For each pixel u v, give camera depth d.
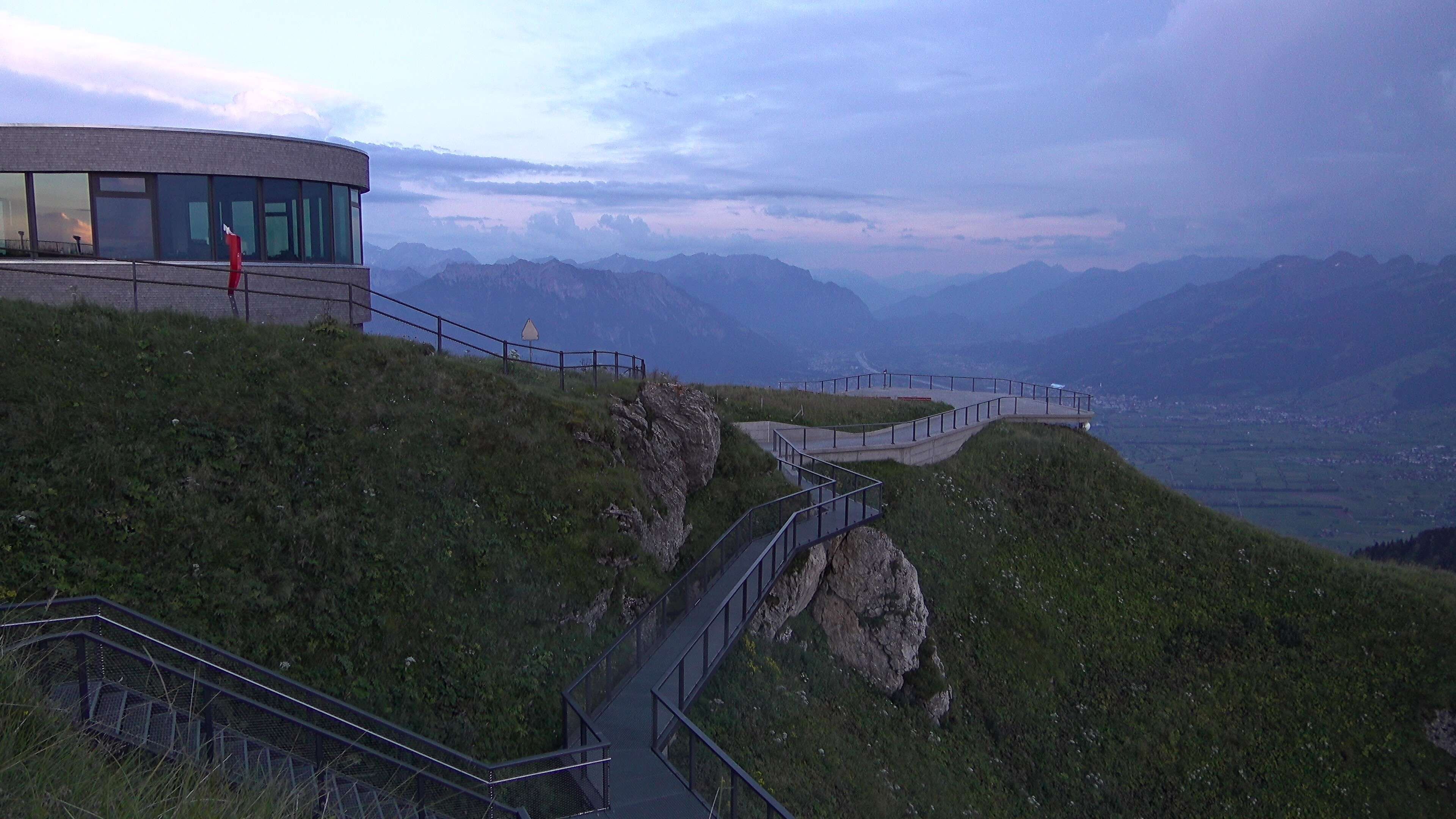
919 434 34.66
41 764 6.40
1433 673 27.09
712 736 15.94
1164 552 32.00
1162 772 23.47
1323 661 27.80
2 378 13.42
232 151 22.33
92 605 10.87
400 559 14.09
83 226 20.94
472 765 10.79
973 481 33.22
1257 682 26.78
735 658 18.34
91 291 20.70
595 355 23.55
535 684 13.84
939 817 18.30
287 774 8.66
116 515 12.16
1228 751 24.42
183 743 8.15
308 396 15.95
